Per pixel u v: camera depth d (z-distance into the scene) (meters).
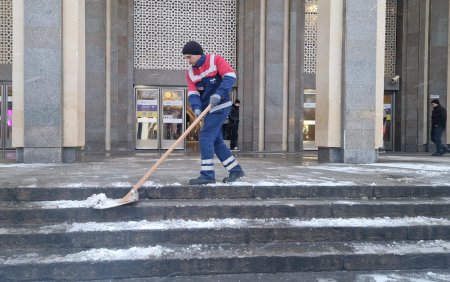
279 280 3.76
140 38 15.71
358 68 9.15
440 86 16.70
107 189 4.88
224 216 4.61
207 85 5.30
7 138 15.02
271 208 4.66
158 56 15.82
